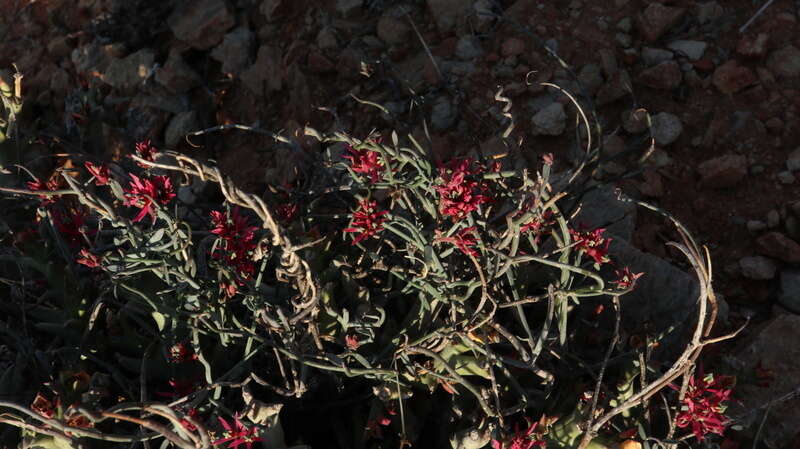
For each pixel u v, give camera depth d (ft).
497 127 4.35
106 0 5.69
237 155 4.95
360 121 4.63
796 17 4.37
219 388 3.34
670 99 4.32
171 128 5.05
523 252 3.59
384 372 3.36
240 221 3.37
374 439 3.53
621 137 4.28
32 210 4.00
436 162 3.57
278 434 3.35
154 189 3.32
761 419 3.63
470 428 3.36
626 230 4.00
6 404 3.14
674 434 3.47
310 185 3.81
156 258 3.47
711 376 3.32
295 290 3.53
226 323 3.51
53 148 4.78
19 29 6.09
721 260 4.07
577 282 3.65
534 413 3.47
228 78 5.25
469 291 3.39
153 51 5.38
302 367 3.35
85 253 3.43
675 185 4.20
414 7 4.93
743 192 4.16
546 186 3.37
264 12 5.32
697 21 4.44
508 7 4.77
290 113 4.92
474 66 4.57
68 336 3.59
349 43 4.90
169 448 3.43
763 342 3.76
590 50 4.43
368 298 3.52
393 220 3.42
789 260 3.99
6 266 3.79
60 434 3.18
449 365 3.40
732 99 4.29
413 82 4.64
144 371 3.33
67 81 5.65
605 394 3.41
